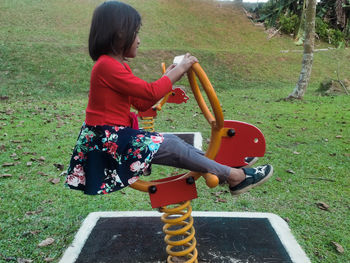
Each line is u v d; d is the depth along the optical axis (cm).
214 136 180
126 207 307
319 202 313
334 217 288
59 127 598
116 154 162
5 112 701
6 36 1426
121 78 158
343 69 1558
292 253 226
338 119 675
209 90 164
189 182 183
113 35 161
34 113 705
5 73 1070
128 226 264
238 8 2369
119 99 165
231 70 1393
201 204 312
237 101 934
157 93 160
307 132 576
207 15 2216
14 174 380
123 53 170
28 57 1188
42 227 268
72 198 324
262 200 322
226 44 1856
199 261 217
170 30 1919
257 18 2292
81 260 221
